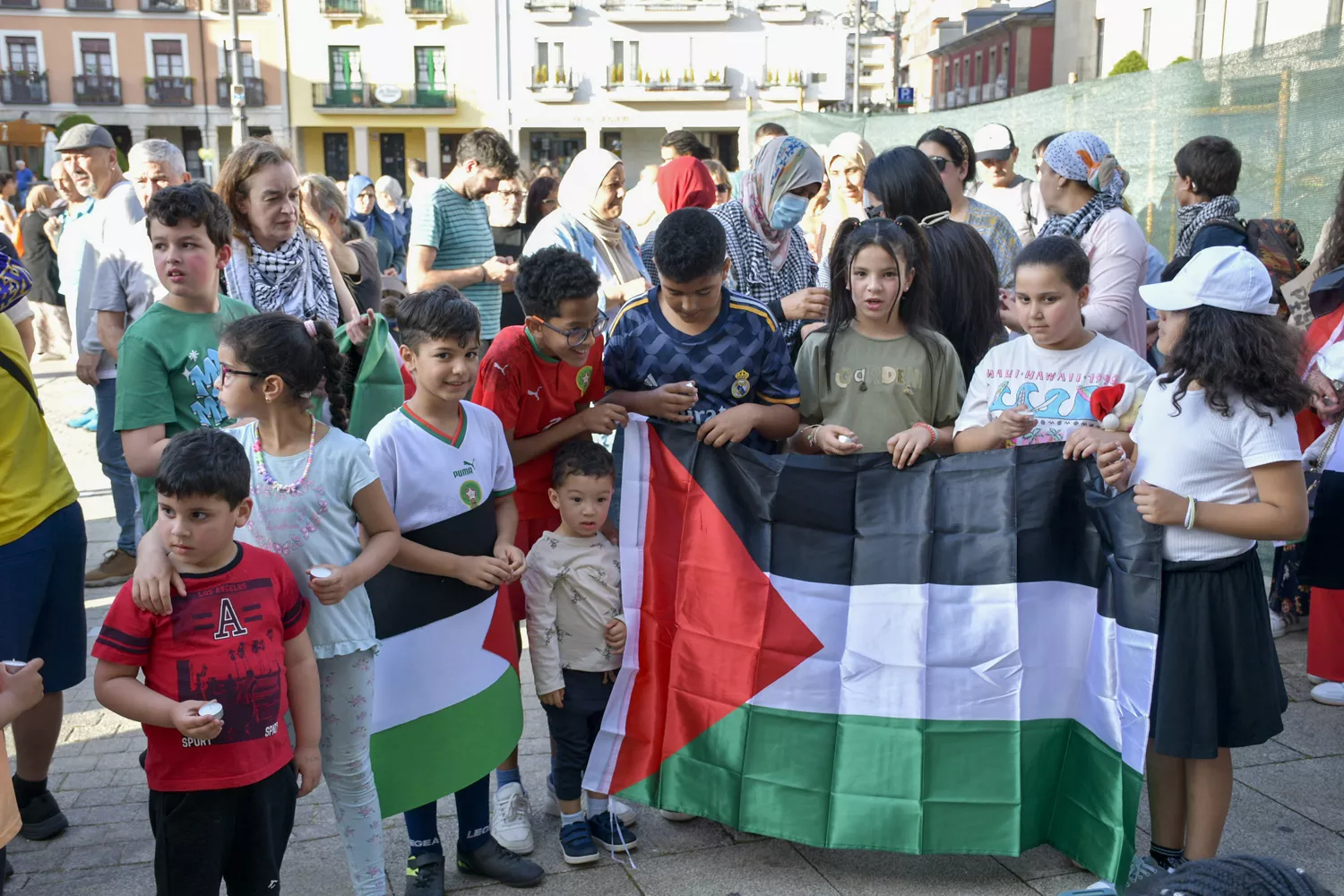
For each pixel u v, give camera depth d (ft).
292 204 11.98
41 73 141.28
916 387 10.96
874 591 10.14
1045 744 9.91
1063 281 9.96
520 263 10.11
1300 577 12.39
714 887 9.84
